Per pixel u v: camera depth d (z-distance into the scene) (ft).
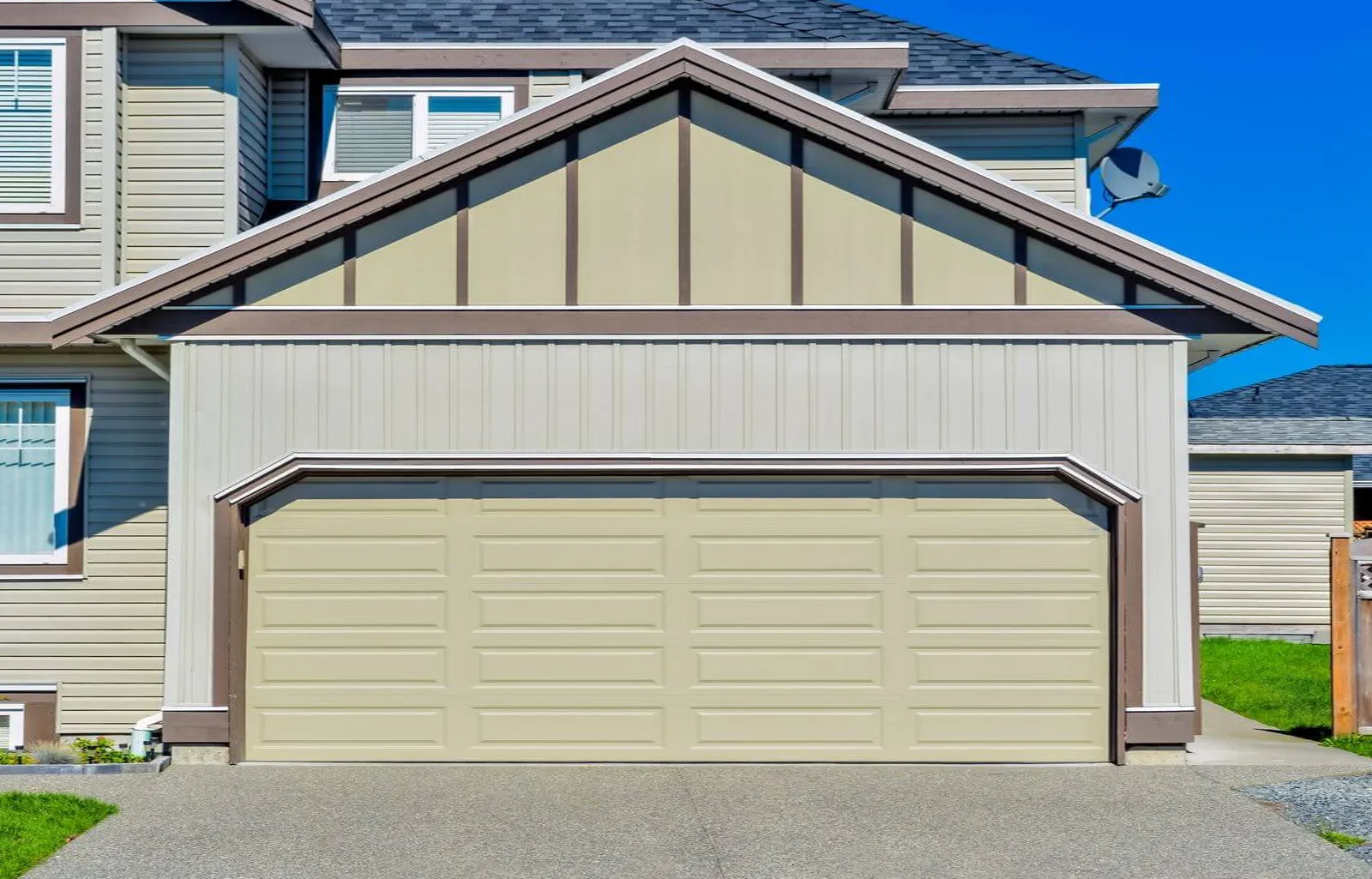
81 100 36.55
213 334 31.86
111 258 36.37
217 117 37.63
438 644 32.12
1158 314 31.86
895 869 23.31
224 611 31.71
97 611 36.76
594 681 32.14
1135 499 31.76
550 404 32.07
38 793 27.84
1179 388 31.81
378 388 31.96
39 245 36.35
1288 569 67.36
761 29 43.68
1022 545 32.27
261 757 31.78
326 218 31.63
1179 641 31.68
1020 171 43.55
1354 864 23.54
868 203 32.24
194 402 31.83
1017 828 25.94
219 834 25.45
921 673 32.14
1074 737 31.99
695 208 32.27
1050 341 31.96
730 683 32.19
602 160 32.35
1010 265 32.09
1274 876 22.86
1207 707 42.91
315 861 23.73
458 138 41.52
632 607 32.24
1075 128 43.50
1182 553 31.73
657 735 32.12
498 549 32.27
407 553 32.22
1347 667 35.37
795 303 32.17
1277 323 31.19
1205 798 28.27
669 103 32.42
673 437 32.04
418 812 27.20
